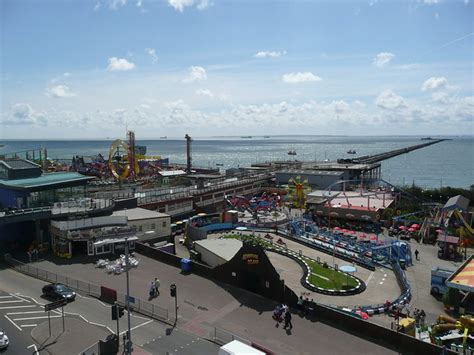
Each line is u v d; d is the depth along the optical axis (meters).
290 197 122.88
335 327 40.53
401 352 36.06
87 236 62.12
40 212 64.25
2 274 55.06
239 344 31.55
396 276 64.12
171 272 55.62
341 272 63.66
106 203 73.50
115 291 45.88
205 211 107.56
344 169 152.75
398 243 73.88
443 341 40.62
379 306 50.38
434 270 56.78
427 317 49.12
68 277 53.41
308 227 90.94
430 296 56.09
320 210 104.88
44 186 69.19
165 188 113.31
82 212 68.00
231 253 63.12
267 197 127.31
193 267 55.94
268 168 178.12
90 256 62.06
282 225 95.88
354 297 54.84
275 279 46.62
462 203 86.00
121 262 57.59
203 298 47.31
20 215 62.41
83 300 46.56
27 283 51.75
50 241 66.44
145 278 53.38
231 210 103.62
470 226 86.38
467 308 50.50
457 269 55.62
